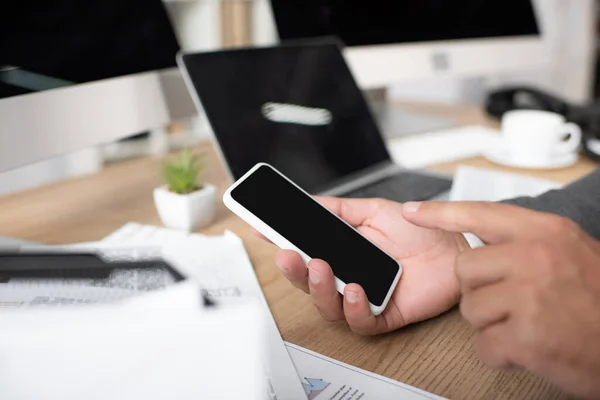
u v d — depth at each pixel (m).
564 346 0.24
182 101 0.68
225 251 0.50
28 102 0.48
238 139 0.60
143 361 0.17
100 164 1.03
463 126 1.11
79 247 0.40
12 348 0.16
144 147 0.97
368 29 0.96
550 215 0.29
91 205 0.66
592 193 0.47
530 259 0.26
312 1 0.89
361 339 0.38
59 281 0.34
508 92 1.24
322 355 0.36
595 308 0.25
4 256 0.34
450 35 1.07
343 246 0.41
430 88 1.67
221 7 1.22
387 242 0.44
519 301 0.25
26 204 0.66
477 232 0.30
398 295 0.40
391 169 0.78
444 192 0.68
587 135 0.98
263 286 0.45
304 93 0.72
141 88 0.61
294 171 0.64
